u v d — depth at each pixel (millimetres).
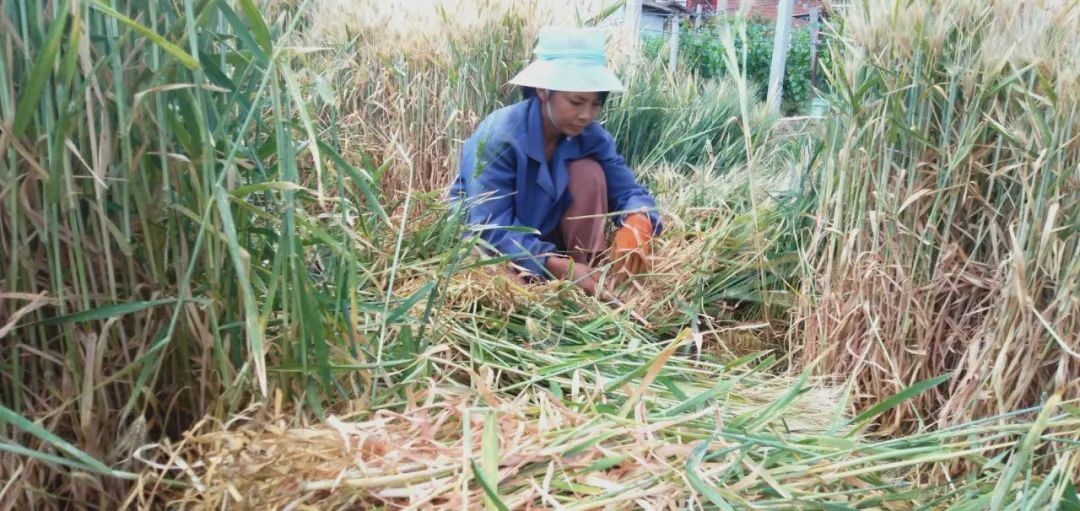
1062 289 1461
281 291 1264
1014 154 1541
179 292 1150
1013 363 1519
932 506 1235
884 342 1764
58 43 924
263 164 1294
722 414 1403
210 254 1151
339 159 1246
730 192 2910
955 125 1646
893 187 1745
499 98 3223
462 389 1453
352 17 3229
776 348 2209
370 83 3209
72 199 1039
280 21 1254
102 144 1046
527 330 1823
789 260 2254
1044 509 1109
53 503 1137
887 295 1745
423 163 3143
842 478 1192
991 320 1604
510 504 1043
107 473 1048
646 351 1832
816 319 1989
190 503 1117
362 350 1420
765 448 1250
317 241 1351
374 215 2029
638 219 2400
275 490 1077
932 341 1705
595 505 1057
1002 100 1583
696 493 1070
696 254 2365
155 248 1155
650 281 2285
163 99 1074
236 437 1108
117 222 1120
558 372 1558
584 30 2275
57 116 1028
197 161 1110
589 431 1201
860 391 1835
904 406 1711
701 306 2244
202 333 1176
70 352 1104
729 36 1741
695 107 3775
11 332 1075
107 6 922
